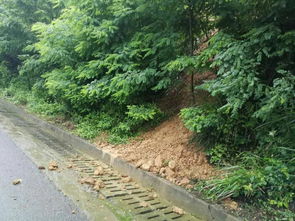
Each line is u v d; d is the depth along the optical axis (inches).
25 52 483.8
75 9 252.8
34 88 408.8
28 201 137.8
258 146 155.6
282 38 139.4
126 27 242.4
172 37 201.6
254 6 161.0
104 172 189.6
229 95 142.3
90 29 236.1
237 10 176.1
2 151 210.5
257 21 158.6
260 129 153.0
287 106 138.6
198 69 186.2
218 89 143.3
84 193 153.3
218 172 157.2
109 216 131.6
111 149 217.2
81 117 290.0
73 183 165.2
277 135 146.4
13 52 513.7
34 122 344.2
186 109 175.3
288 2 140.3
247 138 162.9
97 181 168.6
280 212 119.3
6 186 151.2
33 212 128.4
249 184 129.2
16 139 252.4
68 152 231.6
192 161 171.8
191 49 202.8
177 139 195.5
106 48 248.2
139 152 199.3
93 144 231.5
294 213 118.3
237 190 132.6
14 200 137.3
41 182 161.3
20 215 124.9
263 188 132.2
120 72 235.5
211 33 209.8
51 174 175.6
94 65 235.9
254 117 149.9
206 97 206.4
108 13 247.9
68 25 272.5
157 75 212.2
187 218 134.3
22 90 487.5
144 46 226.2
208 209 130.7
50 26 275.7
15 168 178.4
